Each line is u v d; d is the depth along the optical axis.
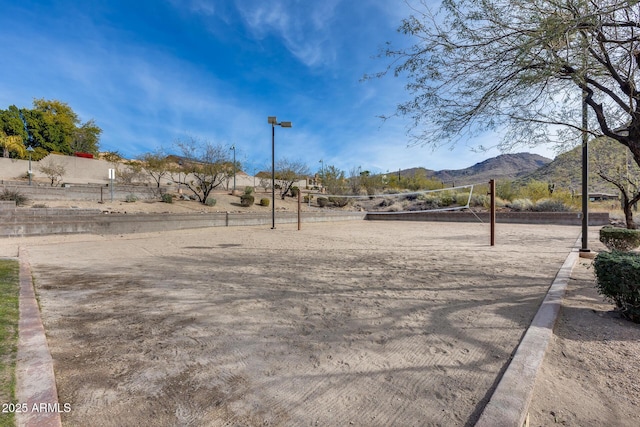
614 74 3.43
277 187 32.50
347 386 2.08
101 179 30.33
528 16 3.54
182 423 1.70
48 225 11.05
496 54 3.74
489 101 4.00
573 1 3.11
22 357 2.30
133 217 13.05
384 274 5.58
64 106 40.72
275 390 2.04
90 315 3.46
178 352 2.58
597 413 1.83
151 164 22.73
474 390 2.01
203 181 21.30
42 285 4.75
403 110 4.52
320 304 3.87
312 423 1.71
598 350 2.60
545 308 3.49
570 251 8.14
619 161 9.30
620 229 7.50
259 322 3.27
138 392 2.00
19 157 29.97
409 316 3.43
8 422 1.58
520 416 1.68
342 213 24.17
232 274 5.58
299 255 7.79
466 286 4.71
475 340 2.79
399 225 19.91
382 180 33.62
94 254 7.85
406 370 2.28
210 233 13.65
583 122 4.21
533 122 4.22
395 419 1.74
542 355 2.42
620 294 3.22
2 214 10.78
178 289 4.57
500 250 8.57
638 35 3.30
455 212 23.06
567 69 3.57
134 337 2.88
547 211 20.23
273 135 15.73
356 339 2.84
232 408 1.84
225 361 2.43
